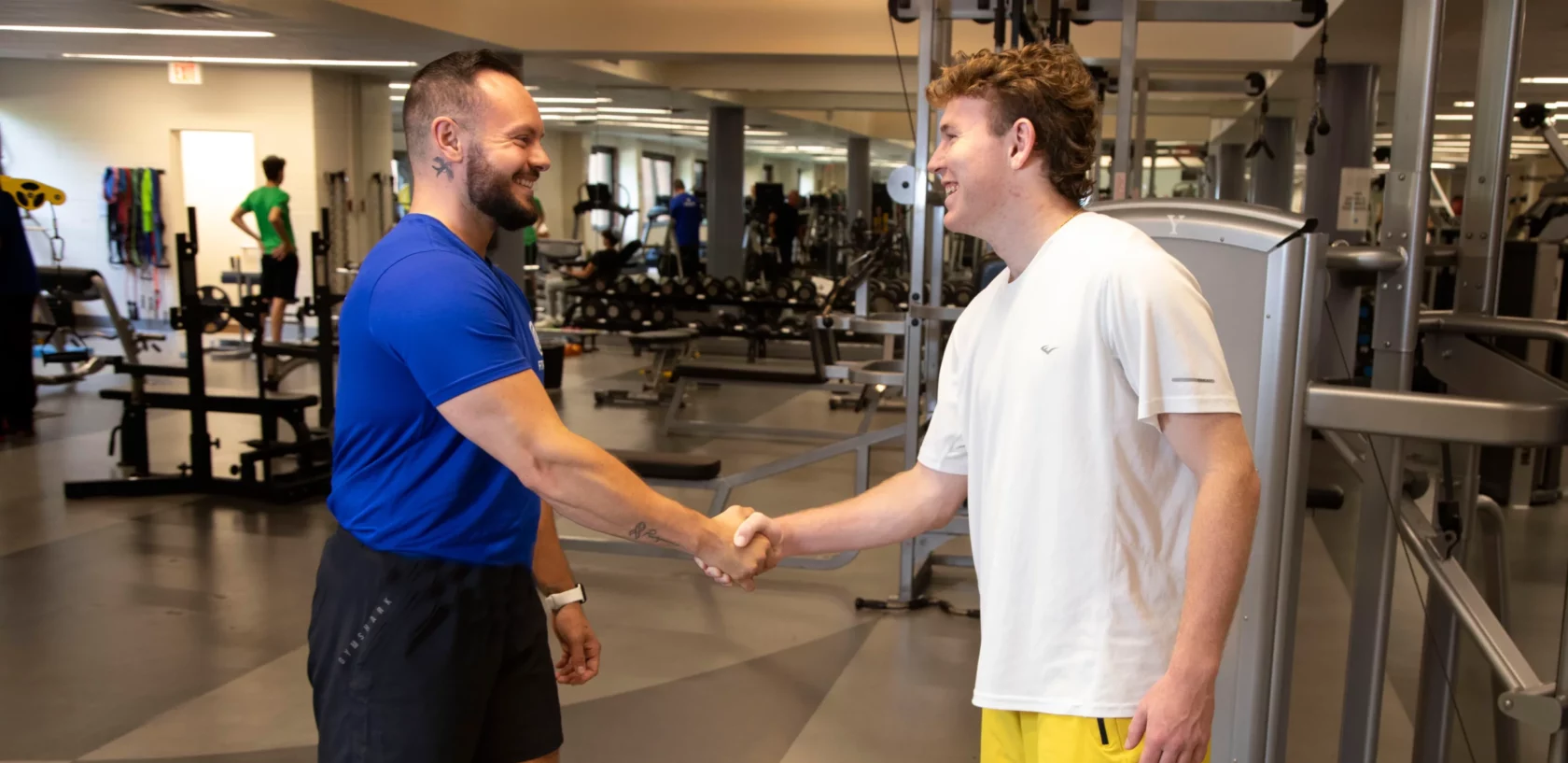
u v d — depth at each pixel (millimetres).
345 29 7121
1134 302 1266
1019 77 1350
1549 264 5238
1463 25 5984
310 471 5355
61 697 3090
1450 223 7562
